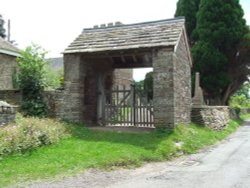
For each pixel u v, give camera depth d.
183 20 13.77
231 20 26.11
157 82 12.59
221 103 27.16
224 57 25.80
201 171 8.05
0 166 7.71
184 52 14.61
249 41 25.48
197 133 13.58
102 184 6.87
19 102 13.41
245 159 9.55
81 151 9.38
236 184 6.73
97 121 15.20
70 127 12.48
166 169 8.41
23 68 13.57
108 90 15.40
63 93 13.55
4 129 9.34
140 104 14.45
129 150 9.69
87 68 14.47
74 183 6.88
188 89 15.36
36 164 8.05
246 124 24.94
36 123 10.37
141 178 7.41
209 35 26.20
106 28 14.85
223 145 12.62
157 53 12.66
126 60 15.78
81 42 14.38
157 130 12.40
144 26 14.16
